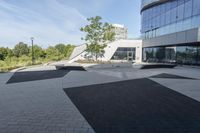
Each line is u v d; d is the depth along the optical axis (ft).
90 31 98.43
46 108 21.48
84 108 21.53
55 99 25.53
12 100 24.88
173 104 23.25
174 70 67.00
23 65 81.56
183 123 17.15
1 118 18.28
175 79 44.09
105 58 118.93
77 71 62.90
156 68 76.28
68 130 15.60
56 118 18.31
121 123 17.12
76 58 114.62
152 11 110.52
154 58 111.96
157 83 38.40
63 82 39.73
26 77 47.24
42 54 173.06
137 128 16.03
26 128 15.96
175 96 27.37
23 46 235.81
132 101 24.57
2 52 171.53
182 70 66.90
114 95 27.91
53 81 41.01
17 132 15.16
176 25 86.28
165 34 95.09
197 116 18.99
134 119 18.11
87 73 56.80
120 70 67.56
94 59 114.32
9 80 42.11
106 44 105.91
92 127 16.21
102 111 20.52
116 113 19.84
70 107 21.93
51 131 15.37
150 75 51.88
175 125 16.69
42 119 18.02
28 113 19.74
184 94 28.60
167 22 94.43
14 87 33.94
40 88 33.12
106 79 44.19
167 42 91.81
